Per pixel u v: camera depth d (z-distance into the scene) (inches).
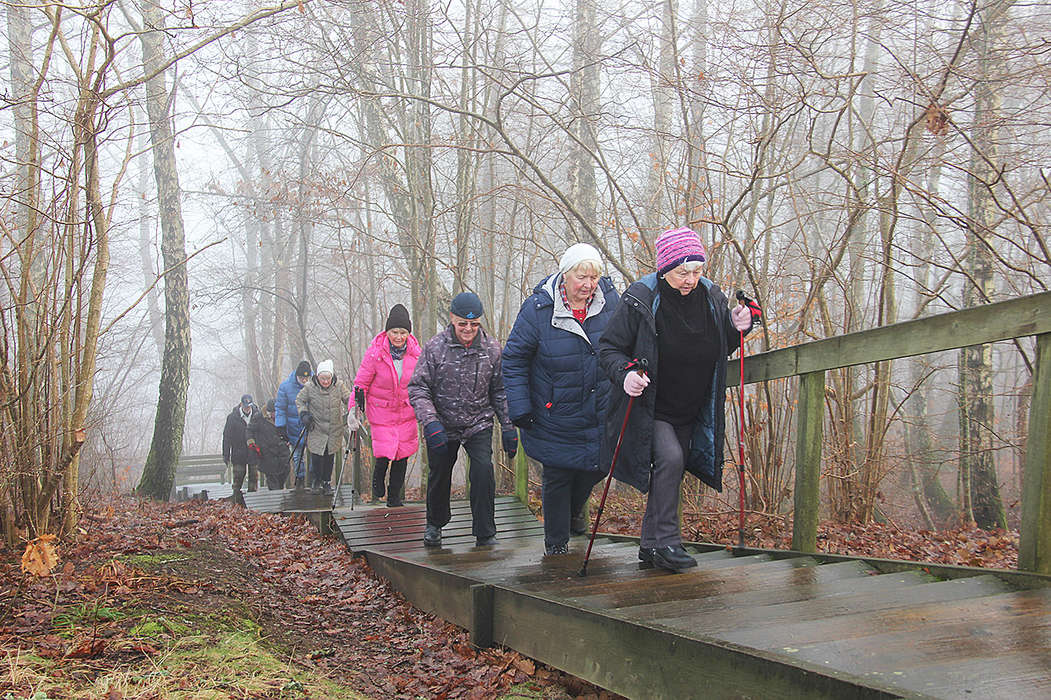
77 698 118.0
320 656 168.4
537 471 487.8
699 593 150.3
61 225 207.5
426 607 199.2
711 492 324.5
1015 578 141.6
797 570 168.1
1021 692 88.7
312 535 299.6
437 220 583.5
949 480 665.0
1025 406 466.3
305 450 530.6
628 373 160.9
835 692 93.2
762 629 119.3
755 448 291.4
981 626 113.0
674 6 424.2
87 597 167.5
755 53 325.7
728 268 416.2
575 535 254.4
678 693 116.0
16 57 293.1
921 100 319.3
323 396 442.3
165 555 214.1
